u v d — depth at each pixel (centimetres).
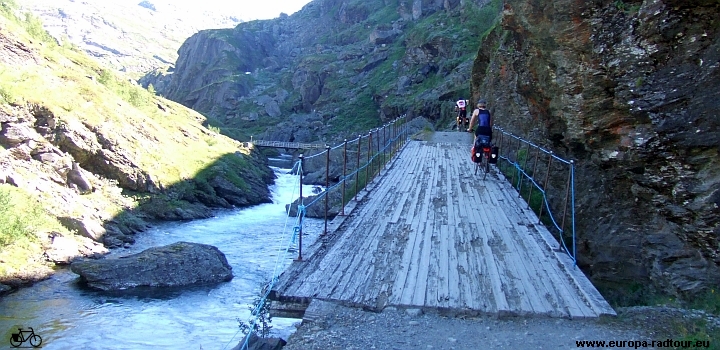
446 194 1301
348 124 8194
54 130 2909
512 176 1542
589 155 1169
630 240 991
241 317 1405
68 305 1488
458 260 810
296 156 6644
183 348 1207
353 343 558
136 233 2588
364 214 1102
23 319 1375
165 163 3541
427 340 565
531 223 1024
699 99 741
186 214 3089
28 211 2095
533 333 579
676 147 772
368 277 739
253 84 12812
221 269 1777
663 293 873
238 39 16300
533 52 1234
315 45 14688
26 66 3688
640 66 813
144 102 5219
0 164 2403
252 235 2602
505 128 1898
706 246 784
